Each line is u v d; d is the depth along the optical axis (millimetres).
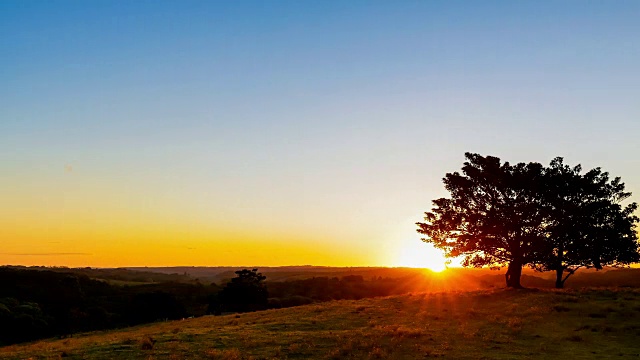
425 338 25594
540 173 46594
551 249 45062
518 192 45844
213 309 84062
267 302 89875
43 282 100625
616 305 33781
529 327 28328
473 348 23281
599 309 32594
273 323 33062
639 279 69688
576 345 23828
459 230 48500
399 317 33344
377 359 21344
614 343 24156
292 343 24875
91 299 98375
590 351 22531
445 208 49281
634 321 28875
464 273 100812
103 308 89125
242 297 84562
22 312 70688
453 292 46312
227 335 28078
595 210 45781
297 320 33906
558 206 45031
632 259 45938
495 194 47312
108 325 75438
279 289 117312
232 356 21625
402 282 119375
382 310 36938
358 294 108125
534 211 44750
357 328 29719
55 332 69562
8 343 62031
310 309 40594
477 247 46938
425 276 123188
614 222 46188
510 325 28641
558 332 26922
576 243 45281
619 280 72188
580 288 44781
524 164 47625
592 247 44844
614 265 48000
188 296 109562
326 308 40219
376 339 25344
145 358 22219
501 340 24891
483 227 45719
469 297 41531
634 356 21438
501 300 38781
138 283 137875
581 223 45438
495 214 45594
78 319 75375
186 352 23172
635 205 47438
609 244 44969
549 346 23609
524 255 45906
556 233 45031
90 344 28297
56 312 78750
